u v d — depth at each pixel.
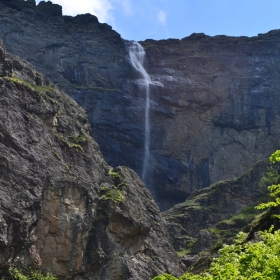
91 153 55.69
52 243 47.81
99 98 109.06
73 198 50.00
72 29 117.75
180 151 111.38
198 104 114.62
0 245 42.12
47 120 52.09
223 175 112.06
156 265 54.09
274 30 127.12
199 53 121.88
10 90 49.44
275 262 21.41
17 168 46.12
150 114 111.56
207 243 66.81
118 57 116.25
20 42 110.56
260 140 116.19
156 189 108.81
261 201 75.38
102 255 50.28
